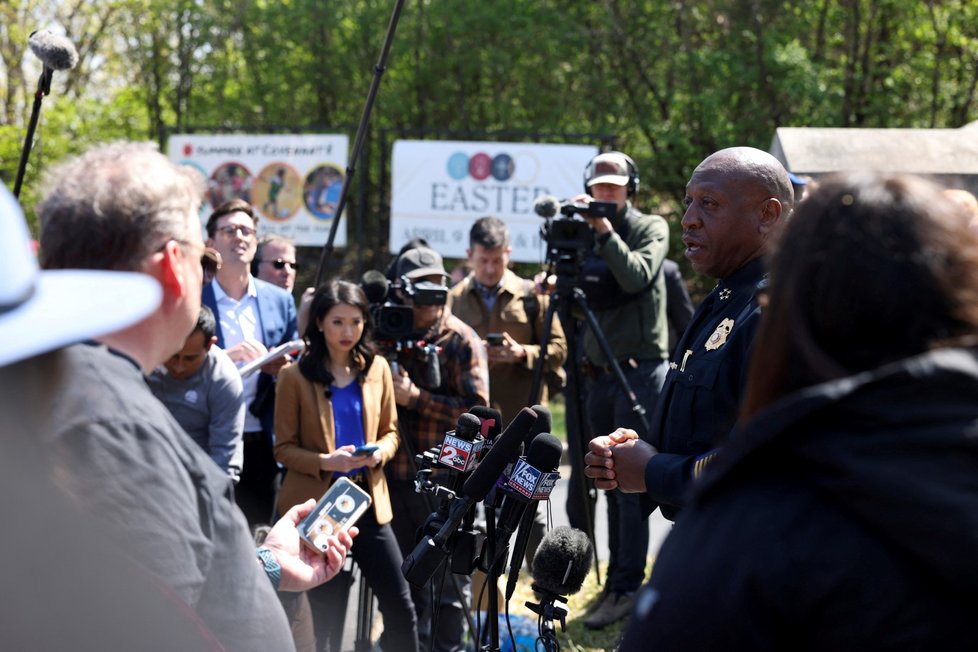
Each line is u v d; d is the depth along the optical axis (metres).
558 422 10.16
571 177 10.38
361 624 4.16
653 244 4.71
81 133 15.49
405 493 4.15
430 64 15.14
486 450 2.73
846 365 1.15
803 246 1.18
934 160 5.40
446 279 4.50
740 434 1.16
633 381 4.75
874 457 1.06
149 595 1.12
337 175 11.18
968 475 1.04
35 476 1.09
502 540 2.53
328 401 3.85
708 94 13.57
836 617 1.07
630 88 15.02
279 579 2.04
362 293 3.90
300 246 11.92
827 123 13.81
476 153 10.45
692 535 1.19
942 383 1.07
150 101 16.23
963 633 1.04
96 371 1.30
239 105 16.12
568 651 4.29
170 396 3.45
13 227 0.90
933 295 1.12
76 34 16.28
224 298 4.41
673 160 14.61
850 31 14.60
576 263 4.30
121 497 1.24
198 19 15.27
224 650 1.27
